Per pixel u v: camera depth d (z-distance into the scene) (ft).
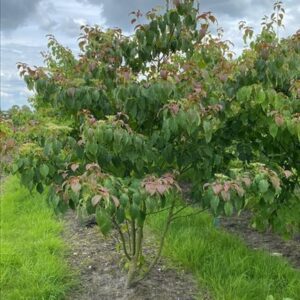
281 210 15.74
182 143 12.67
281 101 12.74
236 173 11.83
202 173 12.91
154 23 13.46
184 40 13.52
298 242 20.02
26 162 11.79
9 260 16.55
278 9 16.83
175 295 14.71
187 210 20.97
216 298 14.20
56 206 11.57
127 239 19.15
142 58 13.84
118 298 14.60
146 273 14.85
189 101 11.32
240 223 22.40
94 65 13.15
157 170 13.03
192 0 13.37
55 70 13.03
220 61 13.56
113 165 12.42
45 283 14.83
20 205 24.30
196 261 16.24
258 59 13.16
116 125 11.28
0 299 14.30
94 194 10.21
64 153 12.29
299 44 13.28
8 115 14.30
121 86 12.19
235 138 14.07
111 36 13.84
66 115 14.10
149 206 10.75
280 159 15.47
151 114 12.86
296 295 14.34
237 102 13.29
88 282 15.64
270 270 15.84
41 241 18.58
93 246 18.67
